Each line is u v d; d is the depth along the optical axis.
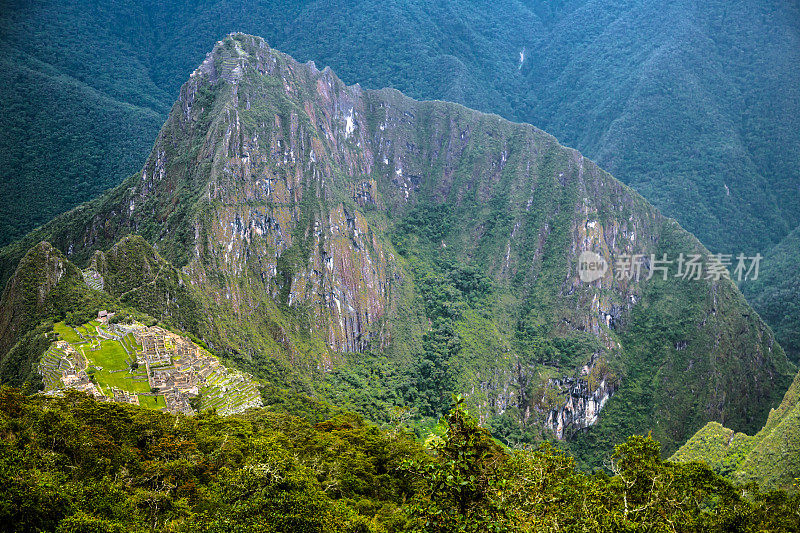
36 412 59.47
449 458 34.72
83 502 47.81
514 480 46.00
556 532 42.81
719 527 56.81
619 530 44.75
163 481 56.41
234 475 51.69
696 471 61.69
